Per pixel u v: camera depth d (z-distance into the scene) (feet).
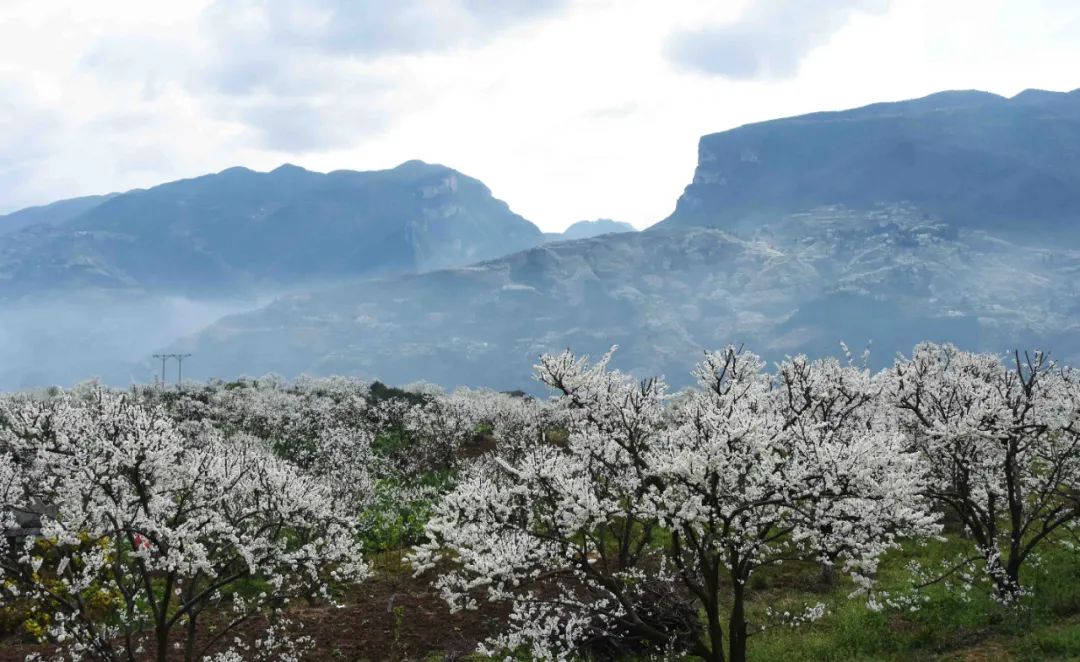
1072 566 57.47
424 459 106.93
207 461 46.14
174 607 57.36
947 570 60.59
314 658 51.03
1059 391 60.29
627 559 57.82
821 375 66.74
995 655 45.06
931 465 58.80
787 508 42.98
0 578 45.96
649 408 51.67
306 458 101.09
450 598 47.39
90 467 42.60
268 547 44.68
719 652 44.42
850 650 48.83
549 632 45.44
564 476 47.21
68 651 49.14
